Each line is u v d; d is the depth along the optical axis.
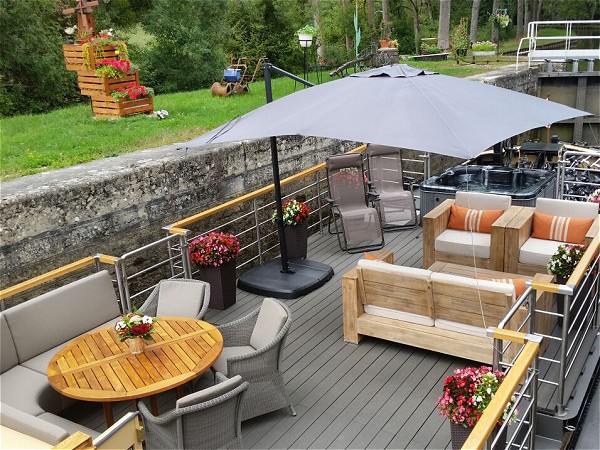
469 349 5.03
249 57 20.27
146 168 6.57
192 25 17.22
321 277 7.10
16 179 6.15
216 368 4.64
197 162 7.16
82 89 10.02
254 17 20.67
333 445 4.28
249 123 5.36
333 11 24.66
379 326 5.49
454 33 24.78
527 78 17.52
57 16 15.16
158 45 17.39
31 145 8.30
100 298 5.49
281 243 7.13
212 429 3.71
